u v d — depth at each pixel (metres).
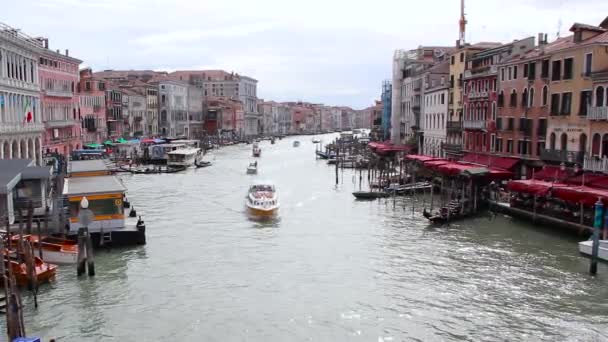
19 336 17.08
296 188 55.72
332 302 22.23
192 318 20.69
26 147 49.12
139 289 23.45
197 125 140.62
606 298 22.39
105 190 29.77
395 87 93.12
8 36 43.19
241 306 21.83
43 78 63.56
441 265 26.91
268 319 20.64
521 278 24.84
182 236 32.81
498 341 18.78
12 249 25.06
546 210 34.62
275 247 30.48
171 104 119.88
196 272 25.86
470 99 54.91
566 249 29.38
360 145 108.75
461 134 57.44
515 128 45.53
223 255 28.75
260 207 39.16
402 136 91.38
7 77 44.50
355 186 57.44
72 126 73.00
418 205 44.38
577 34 38.19
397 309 21.52
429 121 70.62
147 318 20.62
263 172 72.62
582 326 19.84
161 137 110.44
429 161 49.28
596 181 33.22
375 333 19.48
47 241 27.30
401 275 25.48
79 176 40.19
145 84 110.69
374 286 24.05
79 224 27.39
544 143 41.81
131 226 30.84
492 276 25.14
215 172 72.06
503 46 50.66
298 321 20.47
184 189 54.03
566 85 38.94
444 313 21.09
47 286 23.50
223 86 173.12
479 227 34.91
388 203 45.66
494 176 40.75
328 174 70.50
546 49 42.38
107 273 25.39
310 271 26.12
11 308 16.89
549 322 20.20
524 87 44.25
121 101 96.00
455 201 40.69
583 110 37.16
